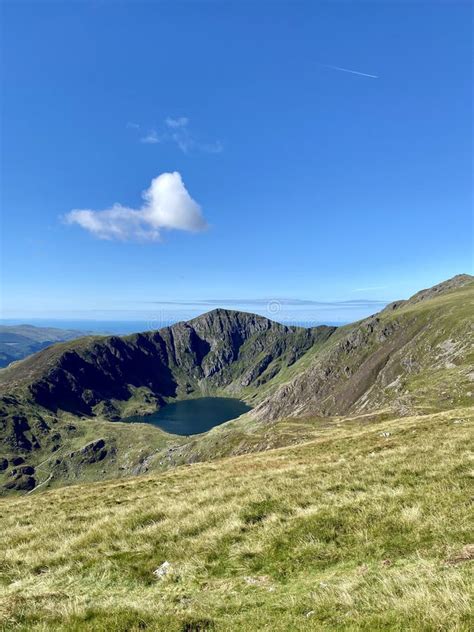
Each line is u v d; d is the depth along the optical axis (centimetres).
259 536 1466
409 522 1329
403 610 838
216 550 1426
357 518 1438
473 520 1260
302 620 904
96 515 2178
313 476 2217
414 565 1086
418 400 10950
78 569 1436
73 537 1780
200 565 1338
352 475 2069
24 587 1367
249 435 13225
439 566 1041
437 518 1317
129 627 941
